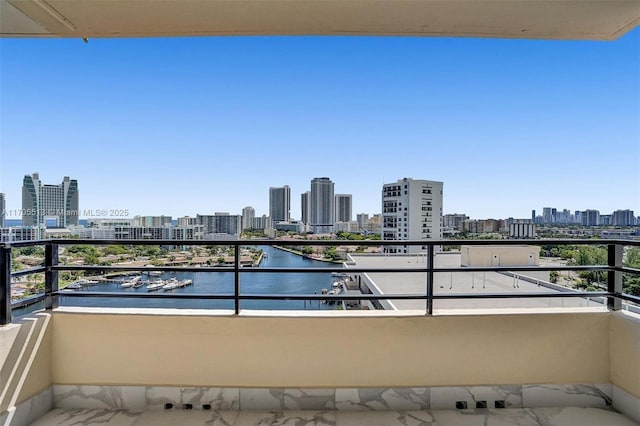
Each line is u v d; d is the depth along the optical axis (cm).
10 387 159
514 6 179
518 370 187
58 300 195
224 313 187
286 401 182
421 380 184
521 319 187
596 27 203
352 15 190
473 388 185
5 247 161
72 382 185
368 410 182
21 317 177
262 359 183
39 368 176
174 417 175
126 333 185
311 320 183
